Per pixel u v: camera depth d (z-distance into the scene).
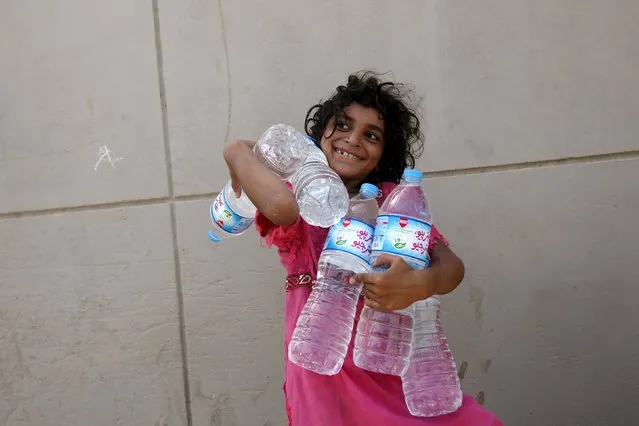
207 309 3.26
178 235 3.27
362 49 3.14
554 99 3.05
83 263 3.33
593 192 3.04
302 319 2.08
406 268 1.92
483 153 3.08
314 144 2.18
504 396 3.11
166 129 3.26
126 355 3.33
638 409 3.04
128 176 3.29
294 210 1.87
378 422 2.03
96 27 3.30
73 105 3.32
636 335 3.04
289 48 3.18
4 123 3.36
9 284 3.38
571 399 3.08
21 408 3.41
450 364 2.22
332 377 2.07
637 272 3.03
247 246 3.23
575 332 3.07
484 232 3.09
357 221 2.00
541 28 3.05
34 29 3.34
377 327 2.09
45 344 3.38
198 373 3.28
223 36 3.22
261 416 3.26
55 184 3.34
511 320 3.09
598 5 3.03
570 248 3.06
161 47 3.26
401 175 2.42
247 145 2.05
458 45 3.09
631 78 3.02
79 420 3.37
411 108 2.83
